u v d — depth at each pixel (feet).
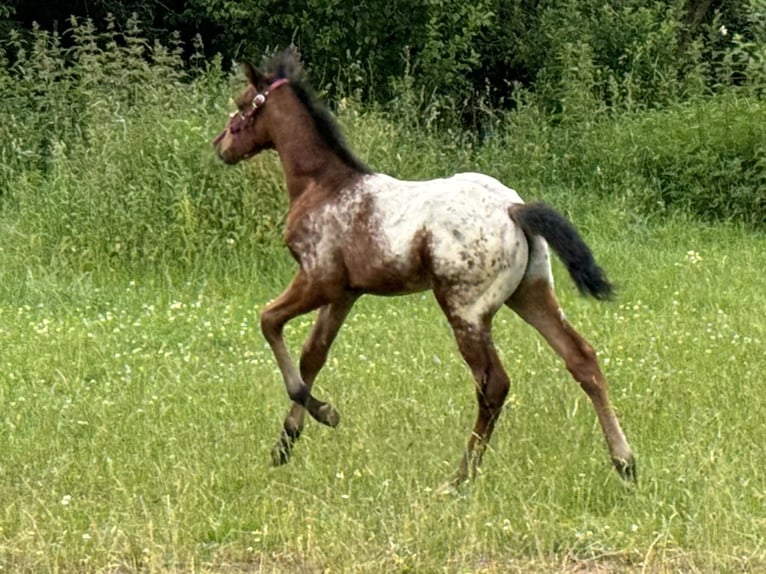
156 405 27.48
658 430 24.99
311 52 59.67
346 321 35.29
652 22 60.90
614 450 22.29
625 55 60.03
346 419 25.79
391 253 22.48
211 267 40.75
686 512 20.84
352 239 22.93
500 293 22.21
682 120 51.90
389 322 35.12
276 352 23.79
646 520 20.48
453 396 27.25
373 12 58.65
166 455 24.16
